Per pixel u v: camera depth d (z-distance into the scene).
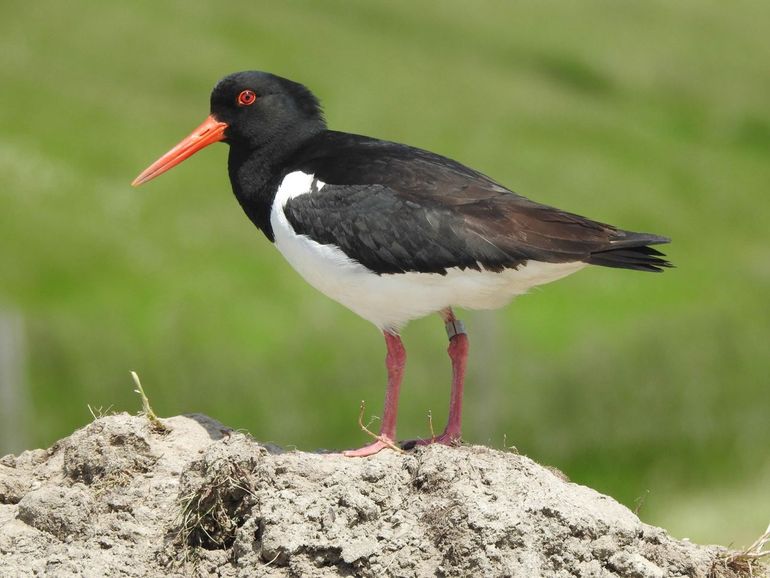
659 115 37.66
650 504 17.33
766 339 18.30
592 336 20.39
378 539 6.70
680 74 40.06
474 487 6.86
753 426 17.91
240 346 20.86
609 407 17.78
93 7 36.16
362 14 40.62
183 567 6.85
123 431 7.64
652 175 33.66
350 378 17.61
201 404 17.06
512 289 8.34
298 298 23.78
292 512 6.73
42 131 29.53
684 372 17.97
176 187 28.44
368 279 8.33
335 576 6.57
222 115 9.23
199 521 6.91
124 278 24.22
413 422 17.41
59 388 16.97
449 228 8.08
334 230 8.34
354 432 17.28
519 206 8.15
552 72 39.31
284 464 7.07
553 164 32.97
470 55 39.25
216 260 25.28
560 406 17.73
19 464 8.00
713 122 37.62
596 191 31.84
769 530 7.48
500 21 41.72
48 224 25.67
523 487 6.91
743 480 17.67
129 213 26.78
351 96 34.88
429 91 35.97
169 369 17.20
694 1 45.59
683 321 18.64
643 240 7.98
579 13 43.44
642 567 6.63
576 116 36.19
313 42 37.62
